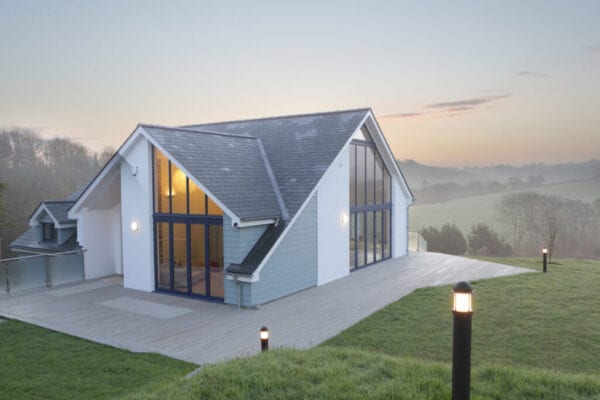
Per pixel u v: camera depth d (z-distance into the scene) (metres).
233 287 12.29
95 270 15.91
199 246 13.13
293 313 11.52
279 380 5.68
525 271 16.91
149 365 8.10
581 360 8.14
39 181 38.62
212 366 6.64
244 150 15.46
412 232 22.61
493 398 5.12
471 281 14.88
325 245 15.24
